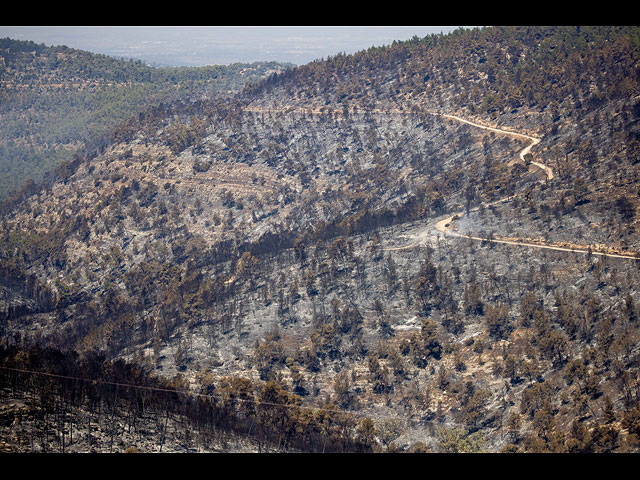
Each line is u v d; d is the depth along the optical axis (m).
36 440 160.38
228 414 184.50
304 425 180.00
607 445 158.75
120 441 166.88
